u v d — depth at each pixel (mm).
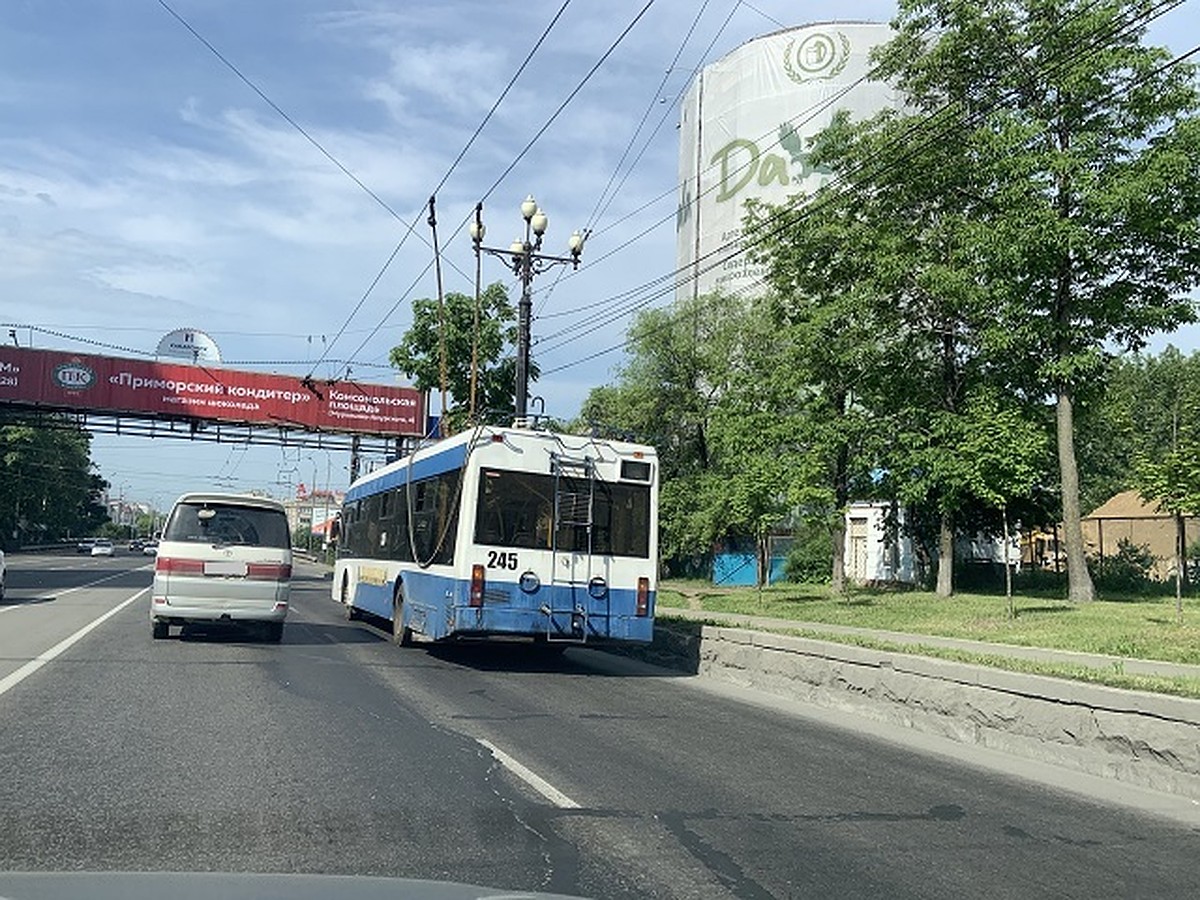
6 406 42906
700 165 58844
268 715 9992
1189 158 20453
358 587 21328
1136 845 6664
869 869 5910
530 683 13547
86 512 116375
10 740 8484
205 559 15688
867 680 11945
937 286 22859
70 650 14602
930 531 32469
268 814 6496
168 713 9883
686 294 58969
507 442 14586
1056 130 22312
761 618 22938
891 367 26094
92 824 6164
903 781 8359
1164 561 34031
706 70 59125
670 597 31922
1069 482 23188
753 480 26766
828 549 39594
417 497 16828
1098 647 15273
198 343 46406
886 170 24156
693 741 9711
